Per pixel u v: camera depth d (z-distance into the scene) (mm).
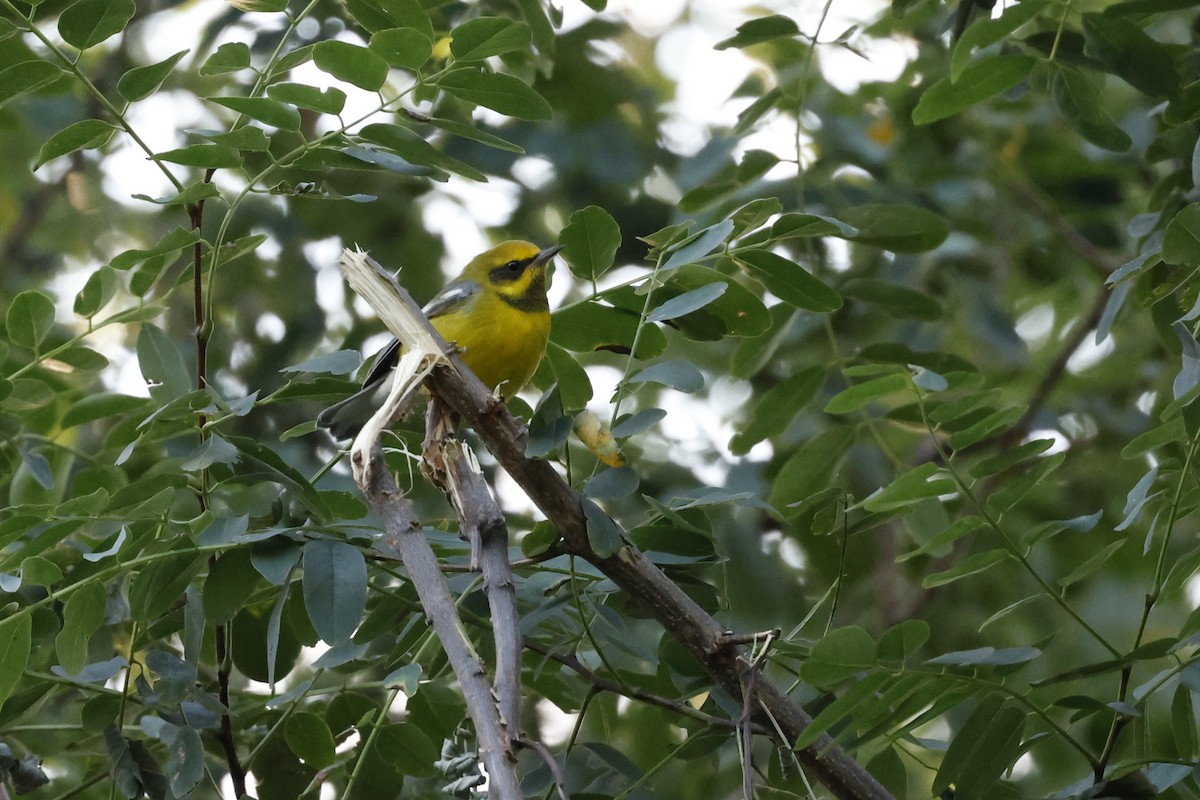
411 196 16922
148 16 16547
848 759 8055
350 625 7840
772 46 16875
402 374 7867
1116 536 14953
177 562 8516
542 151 16266
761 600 13672
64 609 8125
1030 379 17812
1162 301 10289
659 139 17734
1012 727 7840
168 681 8422
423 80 8367
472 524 7465
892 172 16094
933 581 7844
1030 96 15750
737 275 11773
